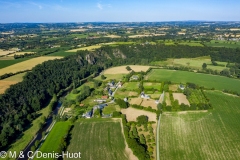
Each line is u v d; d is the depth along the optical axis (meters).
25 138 101.94
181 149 89.44
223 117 117.06
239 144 92.69
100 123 112.06
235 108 128.75
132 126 107.19
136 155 84.44
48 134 103.94
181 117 116.75
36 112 130.00
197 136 98.75
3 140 94.69
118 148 90.81
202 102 133.75
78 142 95.94
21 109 124.94
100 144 93.94
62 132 104.56
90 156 86.38
